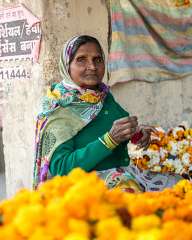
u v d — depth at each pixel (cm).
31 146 462
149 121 499
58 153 276
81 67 288
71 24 436
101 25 459
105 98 301
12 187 488
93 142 271
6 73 472
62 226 143
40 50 435
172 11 488
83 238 137
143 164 429
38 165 287
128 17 475
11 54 463
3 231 147
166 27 489
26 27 443
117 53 471
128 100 487
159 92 500
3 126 486
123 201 167
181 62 501
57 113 285
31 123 457
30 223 144
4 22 463
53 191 168
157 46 489
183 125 452
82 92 290
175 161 437
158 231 140
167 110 506
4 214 158
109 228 141
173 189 218
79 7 441
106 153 268
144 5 479
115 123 267
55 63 430
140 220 148
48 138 281
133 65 482
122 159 301
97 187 157
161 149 435
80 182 160
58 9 429
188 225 152
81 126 285
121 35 470
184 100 511
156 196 194
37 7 432
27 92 455
